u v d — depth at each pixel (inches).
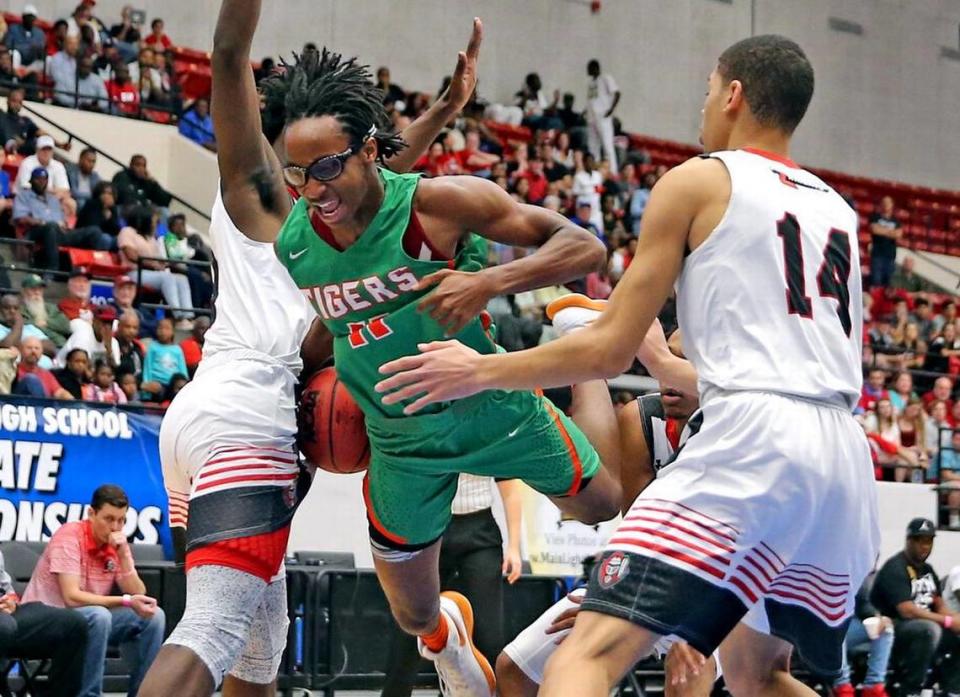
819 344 126.4
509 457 168.1
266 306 166.9
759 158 131.0
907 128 1002.1
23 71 651.5
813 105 959.6
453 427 159.2
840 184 948.0
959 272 962.7
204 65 764.6
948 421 659.4
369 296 146.0
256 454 160.9
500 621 255.8
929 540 398.0
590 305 176.4
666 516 123.3
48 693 281.9
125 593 297.1
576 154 771.4
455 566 259.0
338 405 165.6
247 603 157.1
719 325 126.6
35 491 349.7
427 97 759.7
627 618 120.6
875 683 382.6
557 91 842.8
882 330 738.8
